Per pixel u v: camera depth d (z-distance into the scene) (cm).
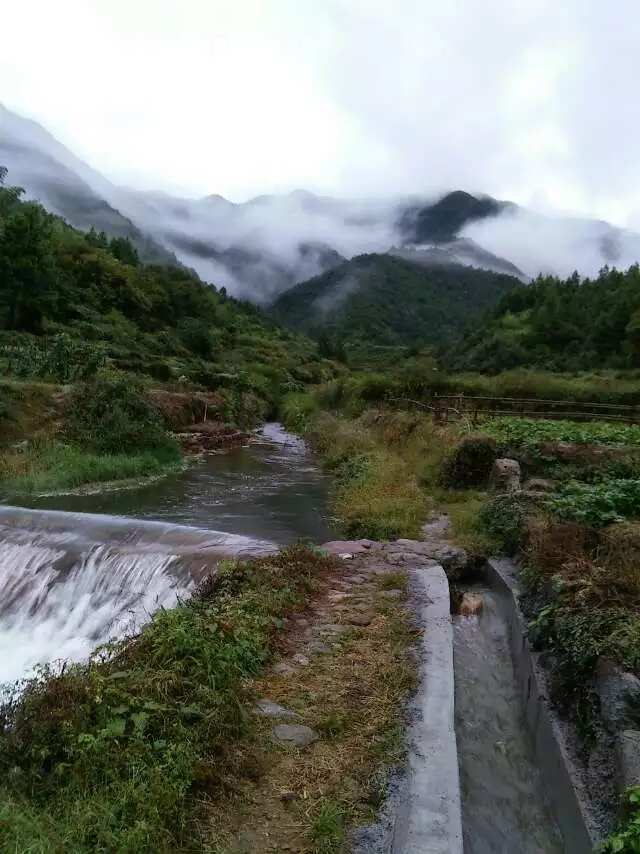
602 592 522
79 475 1407
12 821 279
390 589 669
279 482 1571
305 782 353
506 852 377
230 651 456
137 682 396
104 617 748
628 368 4416
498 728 507
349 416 2709
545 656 518
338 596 647
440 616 593
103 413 1694
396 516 1038
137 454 1647
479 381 2797
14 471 1370
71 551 855
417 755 379
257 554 798
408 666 489
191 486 1477
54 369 1897
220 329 5706
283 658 503
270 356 5494
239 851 299
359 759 374
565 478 1133
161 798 312
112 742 345
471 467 1268
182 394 2377
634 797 300
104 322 3712
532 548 727
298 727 404
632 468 1098
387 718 415
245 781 351
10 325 2823
